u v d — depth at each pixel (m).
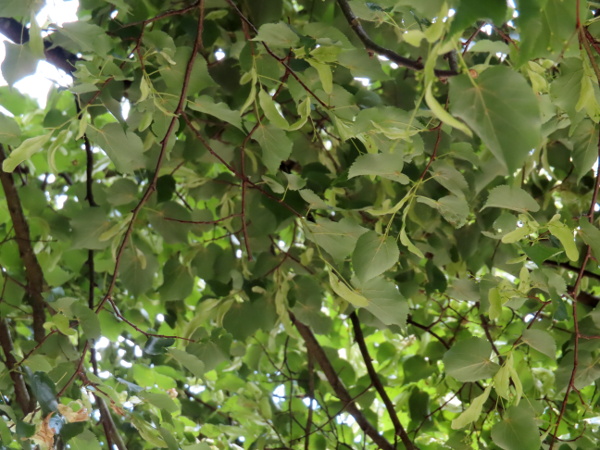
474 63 2.20
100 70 1.56
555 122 1.57
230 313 2.33
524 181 2.44
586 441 2.10
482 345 1.48
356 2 1.53
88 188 2.51
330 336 3.22
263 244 2.53
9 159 1.38
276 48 1.64
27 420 1.59
